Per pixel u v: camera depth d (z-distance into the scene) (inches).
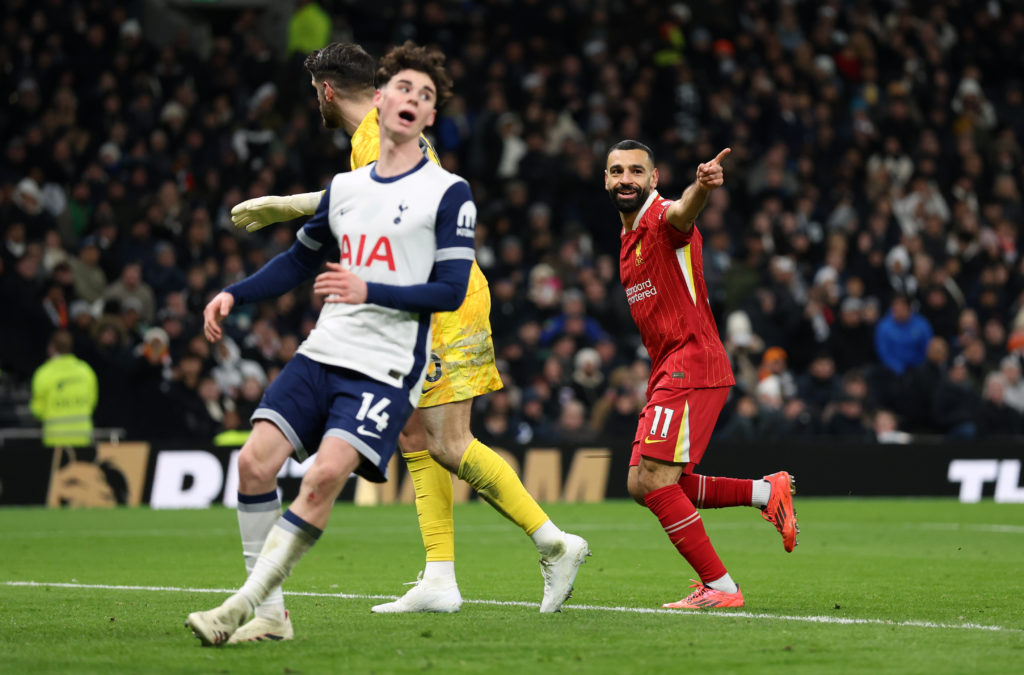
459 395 511.2
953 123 2240.4
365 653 405.1
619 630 460.4
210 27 2041.1
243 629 428.1
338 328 426.0
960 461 1546.5
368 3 2105.1
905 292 1850.4
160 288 1529.3
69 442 1301.7
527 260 1734.7
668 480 557.6
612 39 2133.4
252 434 428.1
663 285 558.3
